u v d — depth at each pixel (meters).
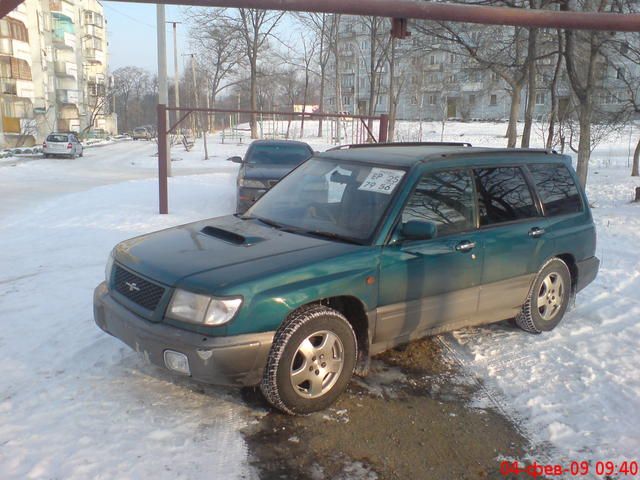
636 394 4.25
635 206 14.43
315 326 3.78
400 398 4.17
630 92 18.91
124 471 3.17
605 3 13.02
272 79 59.59
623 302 6.45
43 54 58.56
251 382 3.60
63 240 9.28
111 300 4.05
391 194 4.36
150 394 4.04
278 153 12.70
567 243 5.50
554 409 4.04
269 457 3.39
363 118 12.13
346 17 52.19
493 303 4.96
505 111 77.19
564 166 5.76
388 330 4.27
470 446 3.60
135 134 73.12
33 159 34.41
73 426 3.59
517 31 19.20
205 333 3.48
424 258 4.34
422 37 24.62
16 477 3.08
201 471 3.22
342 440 3.61
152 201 14.04
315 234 4.35
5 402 3.85
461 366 4.73
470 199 4.77
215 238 4.29
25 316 5.54
